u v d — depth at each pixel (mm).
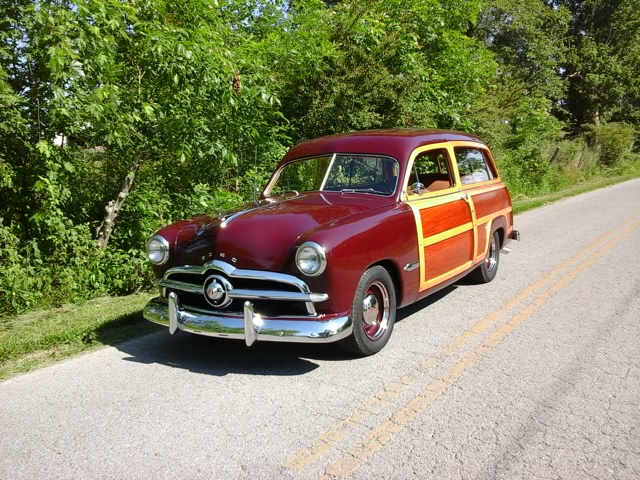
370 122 10625
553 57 30984
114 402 3949
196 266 4492
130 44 7066
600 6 35281
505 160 18109
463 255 6109
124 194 7414
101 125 6590
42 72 6301
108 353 4926
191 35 7336
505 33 24719
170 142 7477
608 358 4645
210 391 4109
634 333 5238
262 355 4836
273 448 3295
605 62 34594
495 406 3805
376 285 4715
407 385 4164
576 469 3045
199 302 4652
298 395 4020
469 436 3408
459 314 5930
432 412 3730
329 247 4109
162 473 3047
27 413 3803
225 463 3139
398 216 4871
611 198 17547
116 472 3062
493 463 3111
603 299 6367
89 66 6445
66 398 4031
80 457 3225
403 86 10898
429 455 3199
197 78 7379
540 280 7320
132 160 7461
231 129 8219
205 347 5059
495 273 7367
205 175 8570
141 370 4531
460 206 6008
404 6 12258
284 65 10031
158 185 8117
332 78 10406
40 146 6016
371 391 4070
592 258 8508
